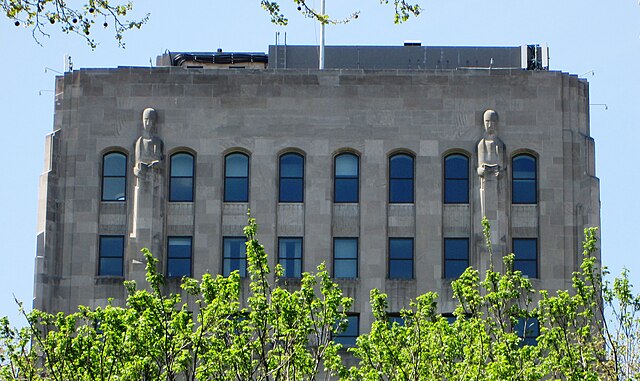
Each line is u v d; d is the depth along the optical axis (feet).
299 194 299.79
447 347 233.55
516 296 245.86
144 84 302.45
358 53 329.72
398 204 299.38
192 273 296.10
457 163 301.43
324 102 302.04
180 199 299.17
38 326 289.53
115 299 295.07
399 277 296.30
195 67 317.63
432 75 302.86
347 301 231.71
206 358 227.81
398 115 301.63
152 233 295.69
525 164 301.63
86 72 303.07
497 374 226.58
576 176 301.22
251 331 238.48
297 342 227.61
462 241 298.35
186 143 300.20
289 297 228.43
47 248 295.89
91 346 227.40
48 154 299.99
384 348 233.14
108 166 301.02
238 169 301.02
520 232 298.76
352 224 298.76
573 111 303.07
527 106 302.25
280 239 298.15
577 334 244.83
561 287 296.30
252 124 301.43
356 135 301.02
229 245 297.94
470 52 331.77
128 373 221.46
